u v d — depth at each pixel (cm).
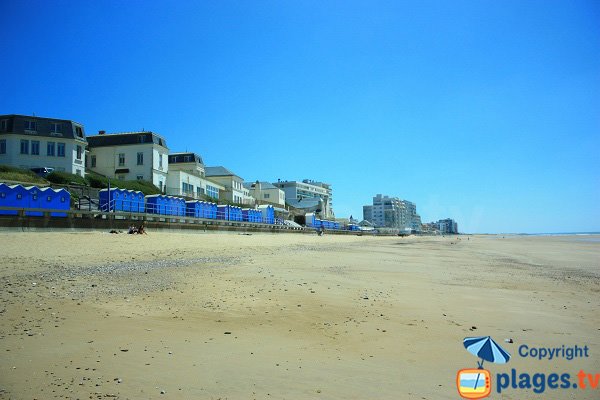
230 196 9356
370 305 1225
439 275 2052
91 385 596
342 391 604
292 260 2527
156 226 4219
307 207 15012
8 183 3822
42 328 873
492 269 2462
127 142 6662
